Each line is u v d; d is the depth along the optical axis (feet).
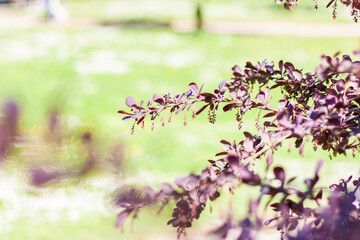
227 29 78.02
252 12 94.79
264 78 6.84
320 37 69.15
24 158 21.30
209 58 57.82
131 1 107.76
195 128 29.81
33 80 45.03
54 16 84.64
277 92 33.47
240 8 98.78
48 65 51.60
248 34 73.36
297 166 22.75
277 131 4.74
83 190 19.66
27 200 19.40
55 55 56.54
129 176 20.13
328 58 5.33
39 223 18.01
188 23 83.30
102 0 110.01
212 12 95.04
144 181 19.33
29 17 87.92
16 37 67.21
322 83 6.41
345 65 4.45
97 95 39.58
